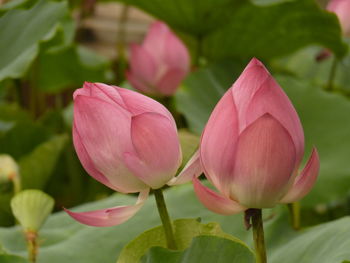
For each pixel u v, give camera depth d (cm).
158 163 111
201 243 113
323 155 160
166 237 116
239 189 107
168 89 204
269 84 106
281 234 134
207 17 201
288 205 133
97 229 140
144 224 139
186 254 113
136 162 110
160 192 114
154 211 141
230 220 137
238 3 192
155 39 204
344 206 171
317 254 123
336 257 118
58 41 209
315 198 153
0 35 172
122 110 111
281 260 127
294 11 187
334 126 164
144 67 203
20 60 163
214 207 108
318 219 171
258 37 204
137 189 113
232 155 106
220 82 191
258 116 106
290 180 107
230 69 196
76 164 211
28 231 127
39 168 196
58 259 135
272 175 106
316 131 164
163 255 114
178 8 203
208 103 184
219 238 113
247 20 198
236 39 208
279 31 198
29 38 167
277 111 106
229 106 106
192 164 112
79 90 113
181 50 204
